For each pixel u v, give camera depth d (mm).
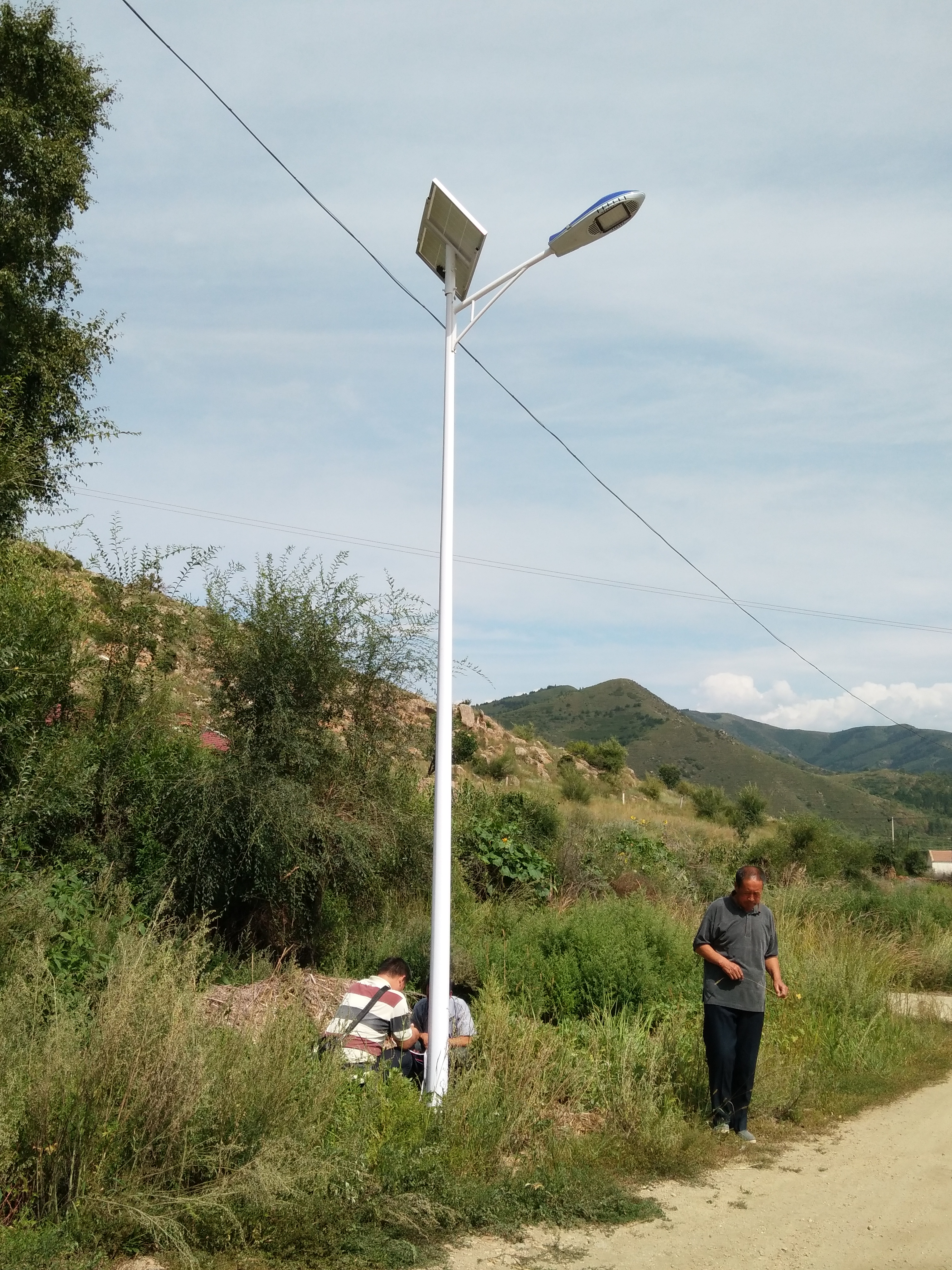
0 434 11188
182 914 8891
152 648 9875
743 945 7020
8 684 8516
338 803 9820
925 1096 8141
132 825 9289
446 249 7371
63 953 7043
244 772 9148
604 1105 6781
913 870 53812
